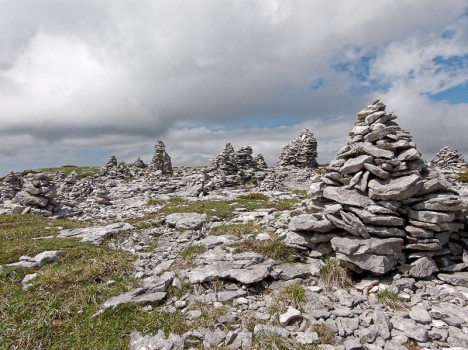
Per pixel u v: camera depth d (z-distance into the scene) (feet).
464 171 190.70
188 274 36.88
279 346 25.75
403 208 37.52
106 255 45.39
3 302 31.91
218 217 66.18
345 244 35.65
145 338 27.58
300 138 268.00
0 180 299.79
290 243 41.68
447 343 26.03
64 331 28.63
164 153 228.63
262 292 33.91
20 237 55.16
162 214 73.51
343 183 41.63
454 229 36.58
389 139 40.16
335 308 30.42
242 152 201.46
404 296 32.09
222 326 28.76
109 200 106.63
